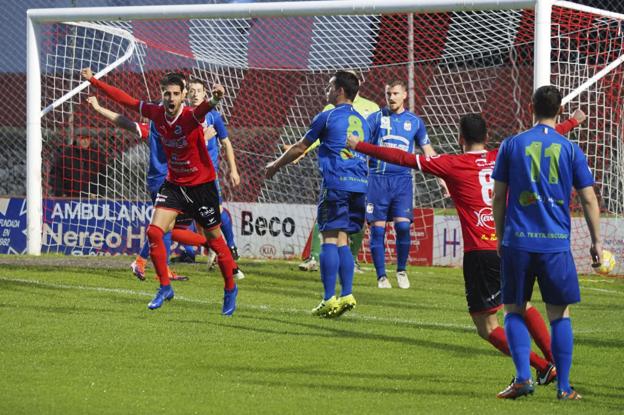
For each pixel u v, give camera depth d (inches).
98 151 1966.0
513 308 708.0
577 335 1040.8
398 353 896.3
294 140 2151.8
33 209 1825.8
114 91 1083.9
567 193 696.4
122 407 649.0
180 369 792.3
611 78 1755.7
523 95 2052.2
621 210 1753.2
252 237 1962.4
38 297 1208.8
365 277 1626.5
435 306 1259.8
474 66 2034.9
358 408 664.4
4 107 2278.5
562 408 674.2
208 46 1969.7
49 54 1930.4
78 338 920.9
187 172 1072.8
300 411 650.8
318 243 1669.5
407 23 1908.2
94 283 1382.9
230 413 641.0
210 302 1217.4
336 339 964.0
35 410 630.5
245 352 878.4
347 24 1956.2
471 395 719.1
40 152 1831.9
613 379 797.2
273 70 2134.6
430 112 2111.2
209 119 1459.2
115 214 1903.3
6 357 821.2
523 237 692.1
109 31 1854.1
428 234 1882.4
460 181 768.3
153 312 1106.7
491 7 1443.2
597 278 1707.7
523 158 695.7
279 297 1302.9
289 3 1562.5
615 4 2107.5
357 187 1116.5
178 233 1407.5
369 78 2086.6
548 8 1400.1
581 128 1734.7
